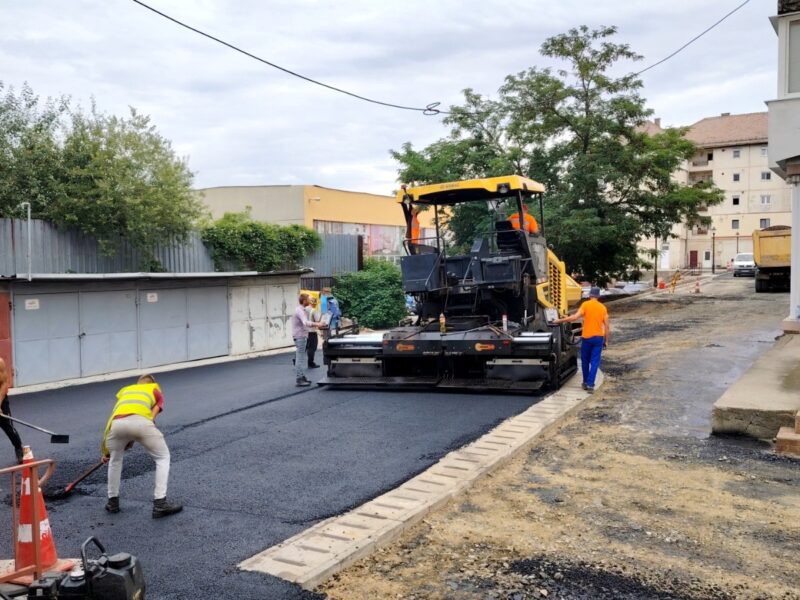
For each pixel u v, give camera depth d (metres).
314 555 4.68
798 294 13.38
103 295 14.75
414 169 25.97
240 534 5.14
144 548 4.92
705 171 73.38
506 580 4.45
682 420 8.75
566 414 9.08
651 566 4.62
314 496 5.98
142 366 15.64
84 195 16.34
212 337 17.52
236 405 10.26
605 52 25.06
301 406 10.01
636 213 26.38
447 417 8.94
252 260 21.88
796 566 4.59
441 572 4.58
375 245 41.34
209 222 21.80
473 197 11.45
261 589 4.24
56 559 4.55
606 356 14.57
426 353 10.55
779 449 7.28
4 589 4.05
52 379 13.70
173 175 17.78
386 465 6.87
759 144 70.38
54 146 16.61
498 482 6.47
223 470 6.82
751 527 5.27
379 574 4.56
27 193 16.06
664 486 6.25
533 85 25.44
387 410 9.49
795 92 12.79
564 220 23.56
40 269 15.97
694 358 13.51
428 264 11.16
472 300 11.45
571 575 4.51
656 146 25.92
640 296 31.86
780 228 29.53
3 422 7.08
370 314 25.03
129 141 17.09
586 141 25.59
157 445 5.65
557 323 10.77
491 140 26.22
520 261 10.97
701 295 30.91
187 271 19.97
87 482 6.57
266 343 19.27
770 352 11.80
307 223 35.53
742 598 4.17
